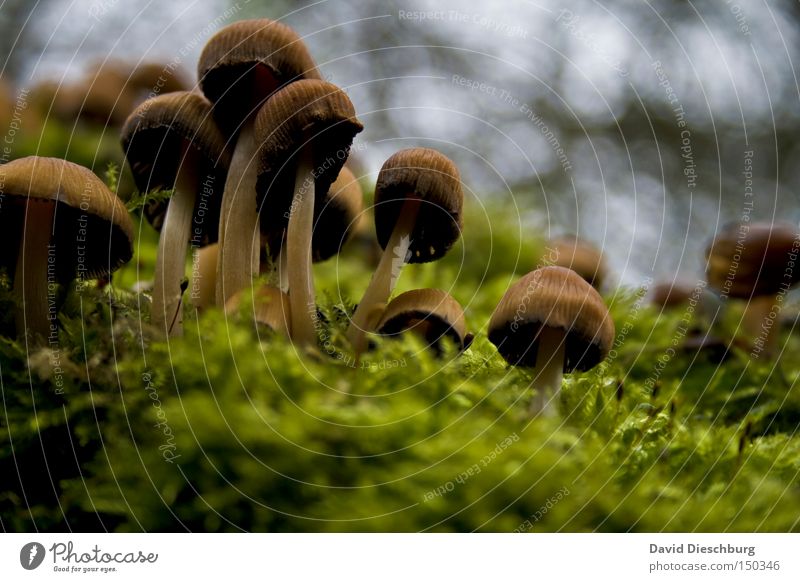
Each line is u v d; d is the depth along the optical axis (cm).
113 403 43
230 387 42
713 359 54
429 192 45
